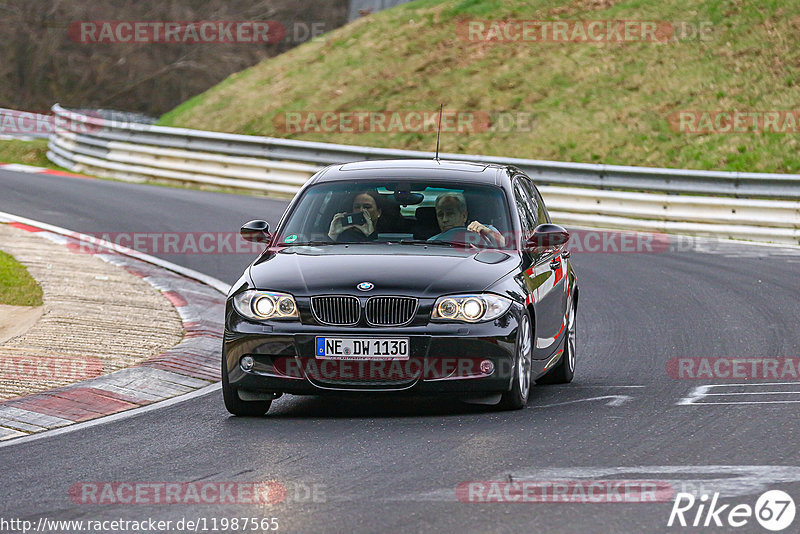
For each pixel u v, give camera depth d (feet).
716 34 340.39
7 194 252.21
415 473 71.15
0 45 540.52
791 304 151.23
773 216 223.51
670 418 87.15
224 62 542.57
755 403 92.68
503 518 60.54
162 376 109.19
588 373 114.01
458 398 95.91
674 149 289.53
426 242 97.86
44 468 75.66
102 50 543.39
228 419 91.76
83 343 120.78
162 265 183.73
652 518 60.23
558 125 313.53
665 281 174.19
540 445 78.54
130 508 64.69
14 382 102.83
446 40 379.35
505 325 88.99
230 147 291.38
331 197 102.58
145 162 304.91
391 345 87.25
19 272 159.74
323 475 71.41
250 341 89.04
